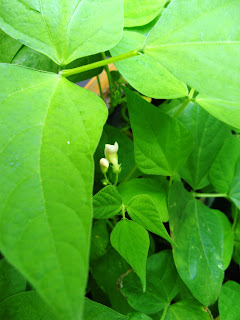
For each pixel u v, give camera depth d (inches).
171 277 7.3
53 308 2.5
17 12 5.0
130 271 7.0
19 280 5.7
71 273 2.7
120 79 9.6
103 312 5.5
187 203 7.7
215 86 4.5
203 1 4.9
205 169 8.7
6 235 2.9
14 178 3.4
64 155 3.7
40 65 6.6
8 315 5.3
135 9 6.6
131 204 5.9
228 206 11.1
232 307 7.5
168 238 5.7
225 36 4.8
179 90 6.1
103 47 5.2
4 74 4.5
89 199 3.3
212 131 8.7
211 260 7.3
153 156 6.4
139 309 6.7
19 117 4.1
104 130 8.3
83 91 4.7
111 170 7.6
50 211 3.2
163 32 4.8
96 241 7.6
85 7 5.2
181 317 6.8
